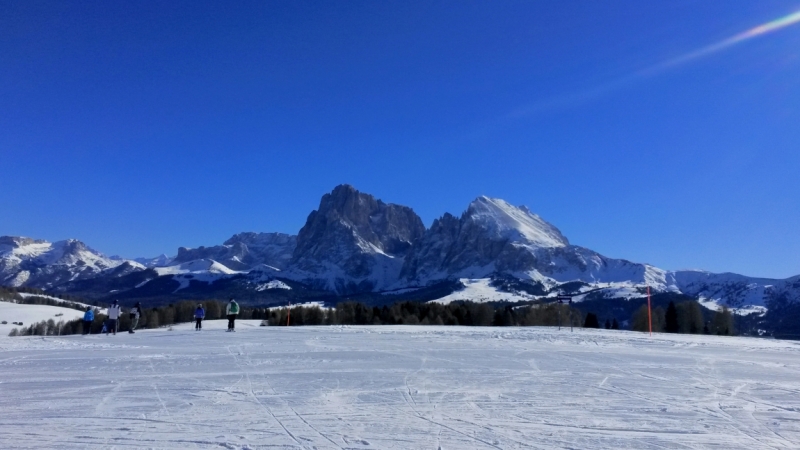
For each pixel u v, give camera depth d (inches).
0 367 764.6
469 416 484.1
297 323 3555.6
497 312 4128.9
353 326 1908.2
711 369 805.2
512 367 787.4
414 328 1749.5
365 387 617.0
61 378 668.1
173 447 387.5
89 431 427.2
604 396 578.2
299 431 431.2
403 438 414.9
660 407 526.9
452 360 856.3
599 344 1206.9
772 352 1115.9
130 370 735.1
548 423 462.6
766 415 498.3
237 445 393.7
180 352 956.0
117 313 1569.9
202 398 551.2
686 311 3491.6
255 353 938.1
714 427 454.9
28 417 470.6
